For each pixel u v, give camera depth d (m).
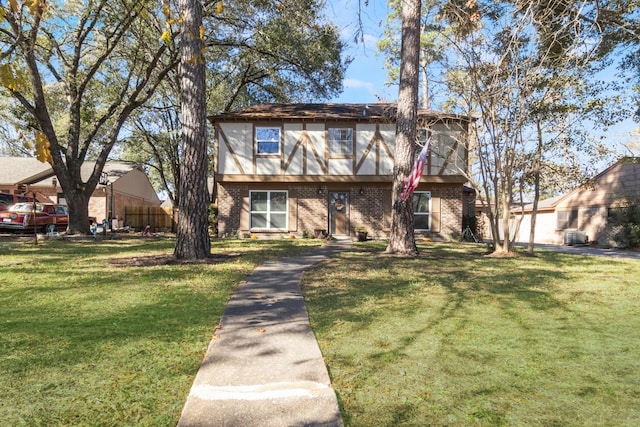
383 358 3.82
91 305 5.59
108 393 3.07
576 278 8.29
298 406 2.90
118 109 22.25
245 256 10.78
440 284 7.33
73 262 9.56
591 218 22.48
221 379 3.30
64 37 17.45
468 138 13.34
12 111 18.44
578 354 3.94
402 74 11.70
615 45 10.73
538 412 2.86
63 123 22.02
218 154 18.73
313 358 3.77
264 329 4.64
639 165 19.72
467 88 12.23
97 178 18.20
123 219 28.89
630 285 7.51
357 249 13.25
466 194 23.20
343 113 19.38
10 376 3.31
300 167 18.81
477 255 12.27
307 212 18.98
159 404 2.93
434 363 3.71
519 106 11.68
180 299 6.00
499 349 4.07
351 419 2.76
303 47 19.28
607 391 3.18
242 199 18.95
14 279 7.37
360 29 7.97
